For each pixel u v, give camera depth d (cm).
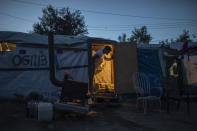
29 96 608
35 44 630
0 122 424
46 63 638
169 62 786
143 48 800
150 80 778
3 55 597
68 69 661
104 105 691
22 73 610
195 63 828
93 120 496
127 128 437
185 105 734
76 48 681
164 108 659
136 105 693
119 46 753
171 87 673
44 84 629
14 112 513
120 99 734
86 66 692
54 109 479
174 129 437
